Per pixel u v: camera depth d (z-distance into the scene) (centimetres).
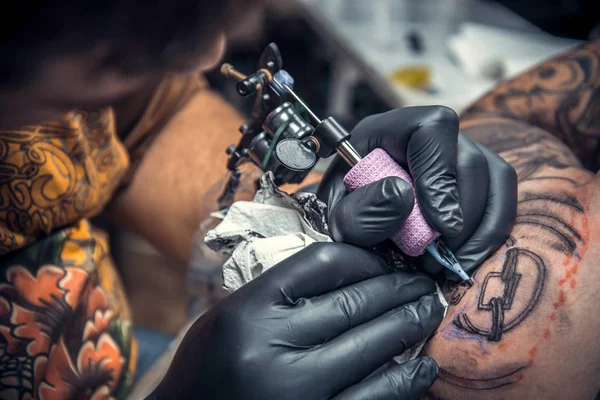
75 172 51
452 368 42
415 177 42
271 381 39
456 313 43
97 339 52
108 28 28
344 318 41
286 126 40
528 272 42
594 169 55
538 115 57
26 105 31
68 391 50
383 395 39
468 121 59
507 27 114
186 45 30
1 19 26
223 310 41
